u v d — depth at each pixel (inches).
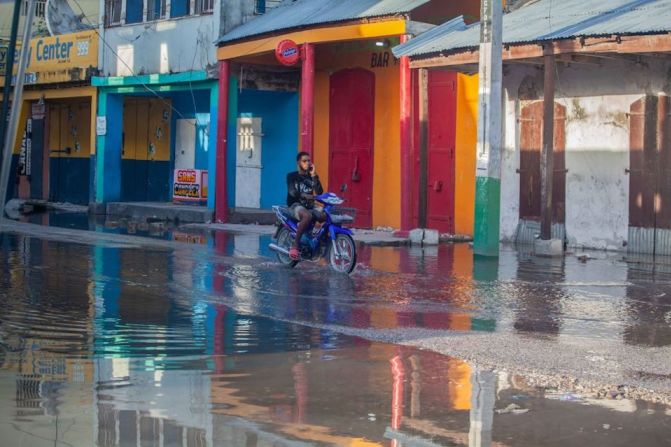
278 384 311.7
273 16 1035.3
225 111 1056.8
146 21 1182.9
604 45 653.9
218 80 1069.1
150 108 1368.1
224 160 1058.1
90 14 1412.4
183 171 1211.9
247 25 1051.9
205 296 506.0
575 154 796.6
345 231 613.0
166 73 1149.1
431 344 379.2
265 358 351.6
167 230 975.0
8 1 1504.7
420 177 833.5
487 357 355.6
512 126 844.0
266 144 1170.6
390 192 992.9
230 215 1066.1
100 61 1259.2
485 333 406.6
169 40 1144.8
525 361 349.1
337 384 312.7
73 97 1341.0
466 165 906.1
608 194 772.6
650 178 740.7
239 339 387.9
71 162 1469.0
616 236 768.3
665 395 302.0
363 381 317.4
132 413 274.7
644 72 738.8
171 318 436.1
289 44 923.4
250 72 1080.8
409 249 787.4
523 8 831.1
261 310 463.5
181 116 1306.6
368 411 281.3
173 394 296.7
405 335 398.9
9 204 1384.1
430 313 459.2
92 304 470.9
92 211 1264.8
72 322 419.5
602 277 599.5
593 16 711.1
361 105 1029.2
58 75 1330.0
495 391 306.2
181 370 329.7
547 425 268.7
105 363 338.6
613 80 762.2
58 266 622.2
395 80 983.0
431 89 936.9
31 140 1519.4
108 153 1267.2
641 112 743.7
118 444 246.5
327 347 373.7
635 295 522.9
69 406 280.7
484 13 708.7
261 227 1007.0
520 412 281.9
